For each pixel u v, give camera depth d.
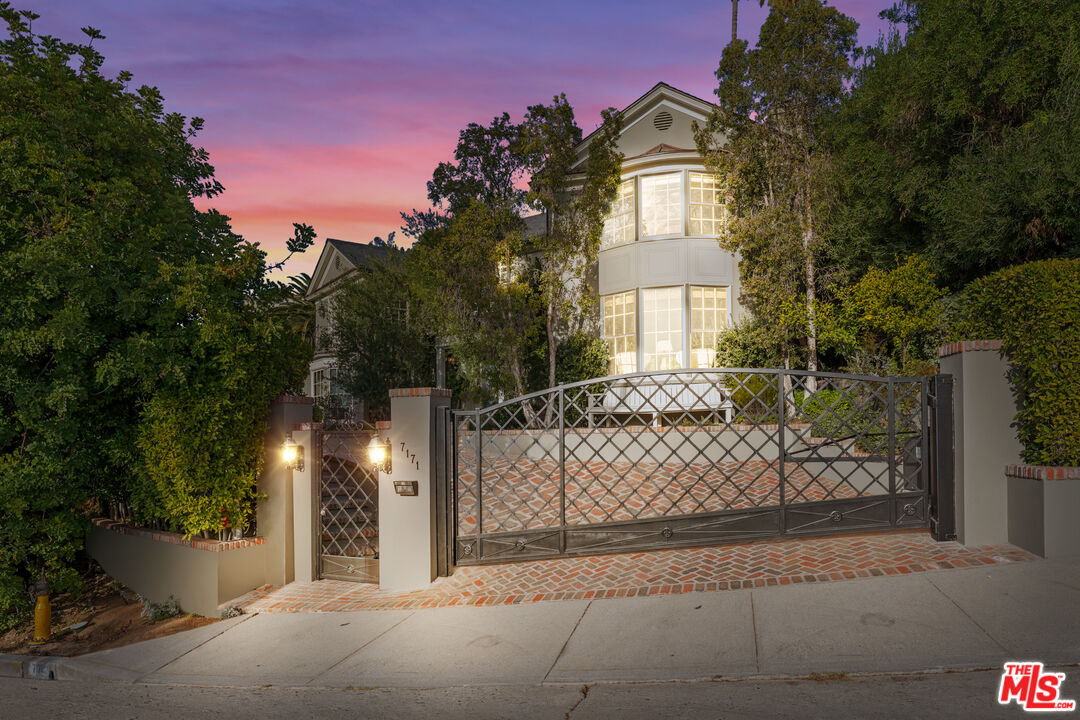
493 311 15.94
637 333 17.50
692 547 8.66
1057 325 7.18
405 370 19.17
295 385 10.14
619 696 5.10
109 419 10.18
